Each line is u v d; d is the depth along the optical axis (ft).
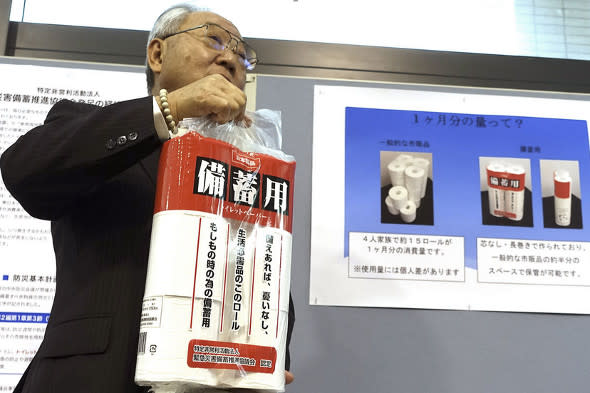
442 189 5.01
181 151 2.11
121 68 5.20
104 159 2.15
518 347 4.67
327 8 6.21
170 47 3.22
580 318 4.79
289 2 6.17
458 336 4.66
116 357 2.19
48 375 2.18
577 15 6.45
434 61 5.82
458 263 4.83
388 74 5.73
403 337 4.62
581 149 5.23
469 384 4.55
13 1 5.65
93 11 5.95
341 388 4.46
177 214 2.04
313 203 4.87
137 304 2.31
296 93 5.18
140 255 2.41
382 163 5.04
